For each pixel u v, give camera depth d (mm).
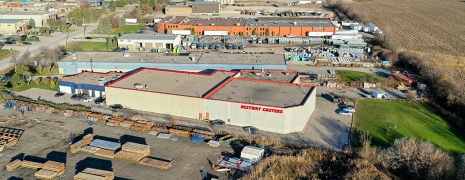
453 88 71500
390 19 164625
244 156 48281
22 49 107562
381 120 61875
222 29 132875
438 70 82188
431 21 159250
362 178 44031
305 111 58531
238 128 58031
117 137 54719
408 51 102312
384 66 95875
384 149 50125
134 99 64500
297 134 56375
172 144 52625
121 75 77125
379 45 117625
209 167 46844
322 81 82000
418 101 71688
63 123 59188
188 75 73250
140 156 48406
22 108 64312
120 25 148750
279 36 131500
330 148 51781
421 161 45844
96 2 196750
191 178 44438
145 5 176875
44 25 145125
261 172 45281
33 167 45969
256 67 80125
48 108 63781
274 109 55812
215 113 59750
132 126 57250
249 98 60156
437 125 61875
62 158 48594
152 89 64625
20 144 52188
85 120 60219
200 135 54438
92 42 119375
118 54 89312
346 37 124188
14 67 89250
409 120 62594
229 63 81312
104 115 61656
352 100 70938
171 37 113438
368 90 77438
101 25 132750
